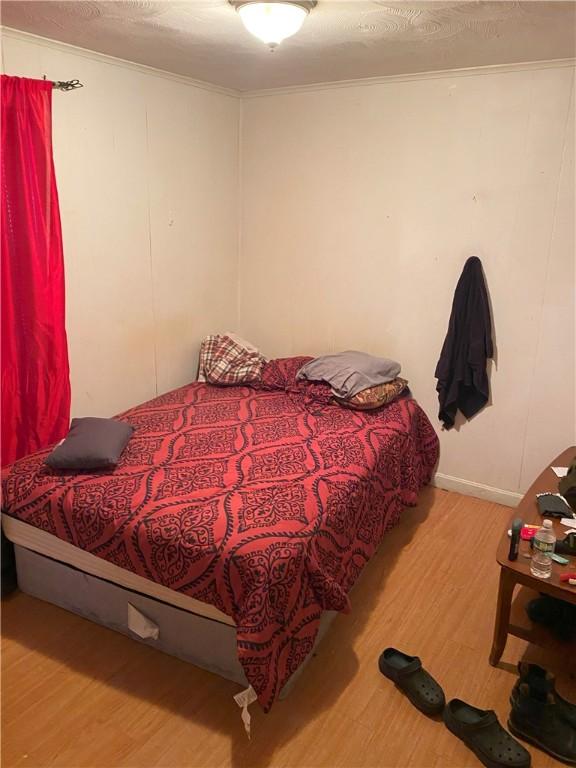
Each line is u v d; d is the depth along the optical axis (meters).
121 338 3.00
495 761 1.71
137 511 2.01
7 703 1.92
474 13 1.95
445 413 3.20
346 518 2.21
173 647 2.12
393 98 3.01
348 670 2.08
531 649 2.19
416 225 3.11
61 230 2.42
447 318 3.14
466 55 2.54
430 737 1.83
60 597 2.33
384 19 2.02
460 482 3.29
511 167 2.80
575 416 2.93
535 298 2.88
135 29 2.20
